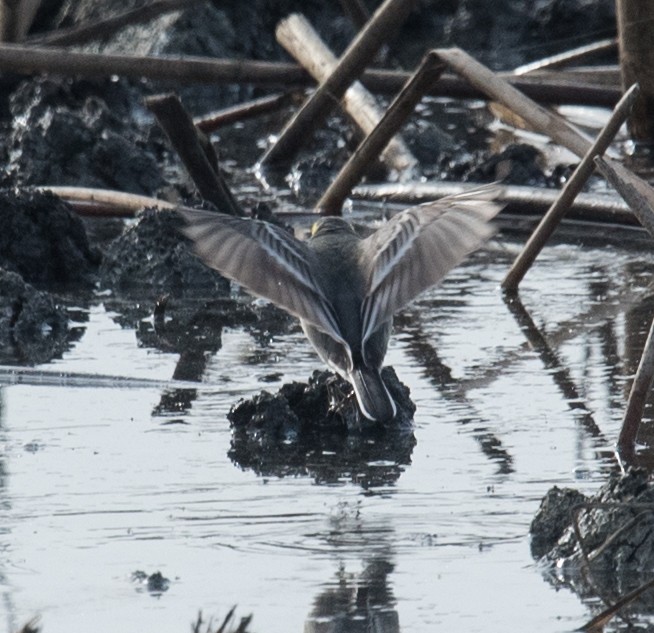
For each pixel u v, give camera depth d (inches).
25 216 753.0
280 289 355.3
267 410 503.2
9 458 476.1
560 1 1375.5
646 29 965.8
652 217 496.7
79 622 352.8
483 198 358.0
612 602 359.9
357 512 423.8
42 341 629.9
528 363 579.8
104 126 975.6
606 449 474.9
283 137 975.0
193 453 480.4
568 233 817.5
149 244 749.9
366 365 362.3
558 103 985.5
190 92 1226.0
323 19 1380.4
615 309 659.4
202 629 346.6
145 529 412.8
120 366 586.6
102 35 1130.0
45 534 410.0
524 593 366.0
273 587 371.9
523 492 436.8
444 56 792.3
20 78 1160.8
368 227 833.5
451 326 641.0
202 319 671.8
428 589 368.8
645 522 379.6
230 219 363.6
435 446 484.7
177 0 1125.7
